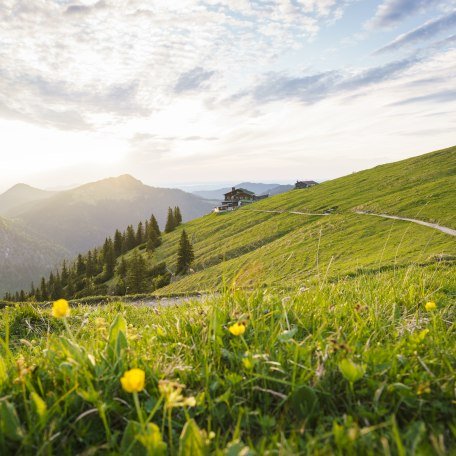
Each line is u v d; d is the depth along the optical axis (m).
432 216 51.31
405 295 5.44
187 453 1.85
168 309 5.07
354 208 72.69
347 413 2.31
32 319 9.09
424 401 2.32
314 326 3.56
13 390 2.39
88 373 2.45
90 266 136.50
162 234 153.12
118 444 2.11
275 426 2.20
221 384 2.58
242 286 4.45
